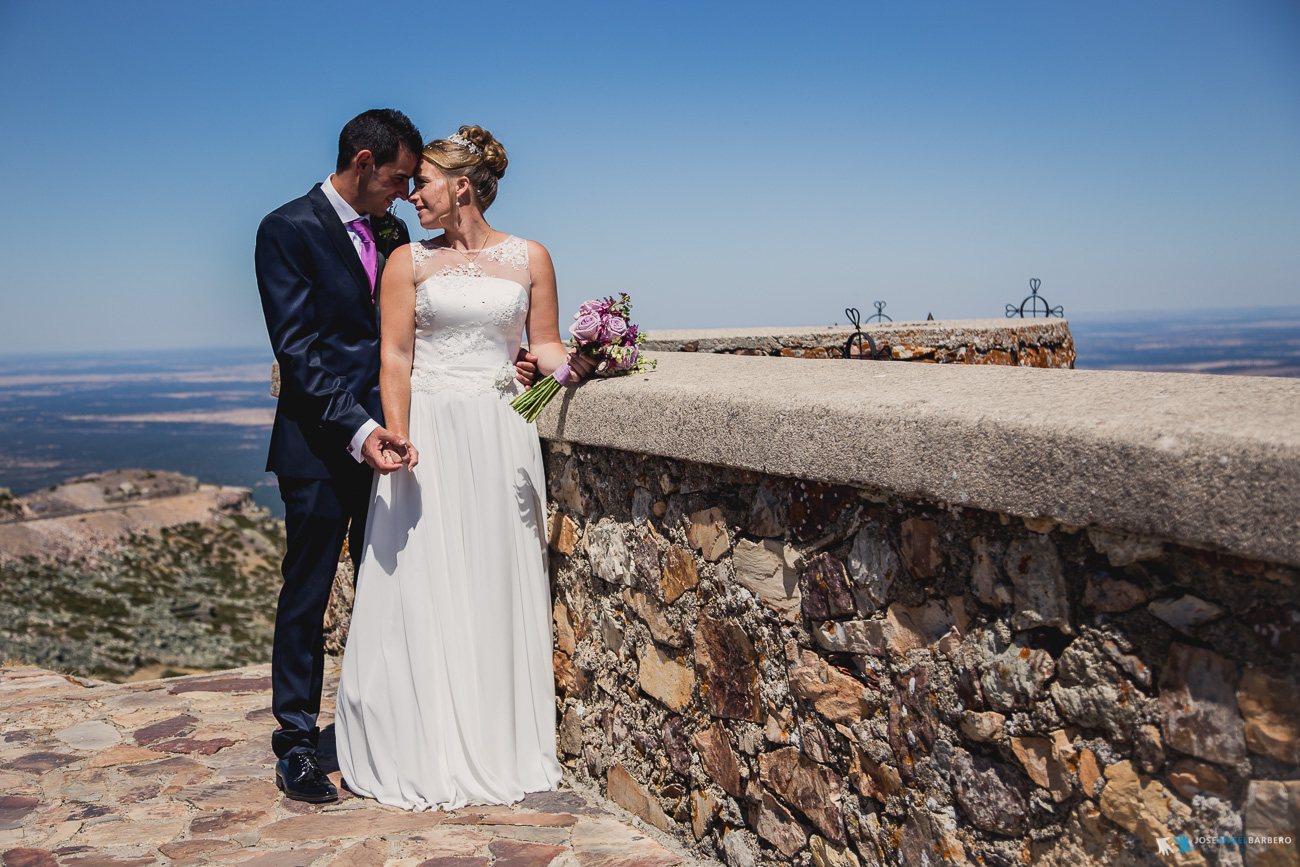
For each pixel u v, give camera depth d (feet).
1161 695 4.76
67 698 12.72
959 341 17.89
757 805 7.51
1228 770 4.51
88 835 8.29
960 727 5.78
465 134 9.40
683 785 8.33
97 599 200.54
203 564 257.75
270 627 213.66
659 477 8.41
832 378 7.30
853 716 6.56
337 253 9.25
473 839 8.22
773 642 7.25
